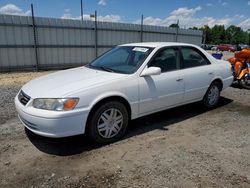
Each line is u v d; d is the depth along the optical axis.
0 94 6.79
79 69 4.64
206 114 5.34
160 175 3.01
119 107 3.84
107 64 4.58
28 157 3.41
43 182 2.86
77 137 4.04
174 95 4.60
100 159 3.38
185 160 3.36
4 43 11.08
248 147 3.79
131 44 4.97
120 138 4.00
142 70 4.10
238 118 5.12
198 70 5.05
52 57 12.56
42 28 11.94
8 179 2.92
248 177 3.00
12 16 11.02
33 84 3.95
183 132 4.34
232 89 7.93
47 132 3.36
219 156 3.49
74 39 13.03
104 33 13.90
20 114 3.65
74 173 3.04
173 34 16.75
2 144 3.77
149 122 4.79
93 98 3.52
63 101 3.32
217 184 2.85
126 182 2.87
